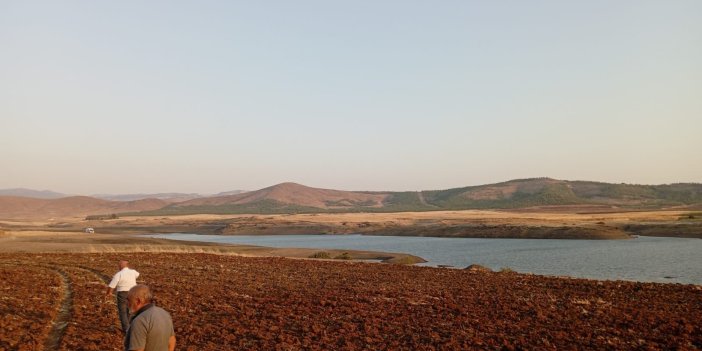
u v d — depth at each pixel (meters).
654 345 14.07
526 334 15.39
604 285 26.83
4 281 23.92
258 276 29.70
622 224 117.56
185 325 16.14
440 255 69.12
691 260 55.25
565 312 18.81
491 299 21.77
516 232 108.75
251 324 16.44
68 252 45.06
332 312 18.59
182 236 150.00
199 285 25.08
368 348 13.75
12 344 13.05
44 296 20.42
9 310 17.45
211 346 13.60
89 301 19.70
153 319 7.19
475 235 114.94
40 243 60.31
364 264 39.56
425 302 20.97
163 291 22.70
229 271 31.92
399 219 188.88
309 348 13.60
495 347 13.91
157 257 40.88
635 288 25.69
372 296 22.42
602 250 71.12
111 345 13.53
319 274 31.45
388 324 16.66
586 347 13.94
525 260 59.75
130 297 7.48
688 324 16.66
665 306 20.38
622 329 16.08
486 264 55.44
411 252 75.38
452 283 27.55
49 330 15.29
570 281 28.78
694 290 25.00
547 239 100.75
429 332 15.53
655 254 62.94
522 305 20.20
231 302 20.36
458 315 18.19
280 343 14.02
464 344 13.99
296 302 20.55
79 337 14.21
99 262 35.19
